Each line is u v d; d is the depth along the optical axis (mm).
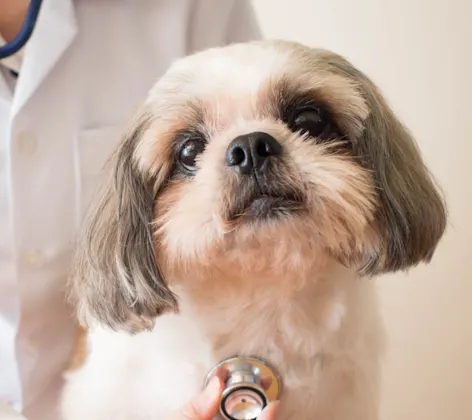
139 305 514
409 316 753
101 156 584
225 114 495
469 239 720
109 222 527
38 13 545
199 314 519
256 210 461
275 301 509
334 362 521
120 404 522
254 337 516
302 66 498
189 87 502
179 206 483
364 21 731
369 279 547
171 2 612
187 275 509
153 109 516
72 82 575
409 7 712
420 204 521
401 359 758
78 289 544
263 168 458
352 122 499
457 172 717
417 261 525
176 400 518
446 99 712
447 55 706
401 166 521
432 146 724
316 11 750
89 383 540
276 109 493
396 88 729
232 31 675
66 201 576
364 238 491
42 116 562
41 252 571
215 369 516
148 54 608
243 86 494
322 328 516
